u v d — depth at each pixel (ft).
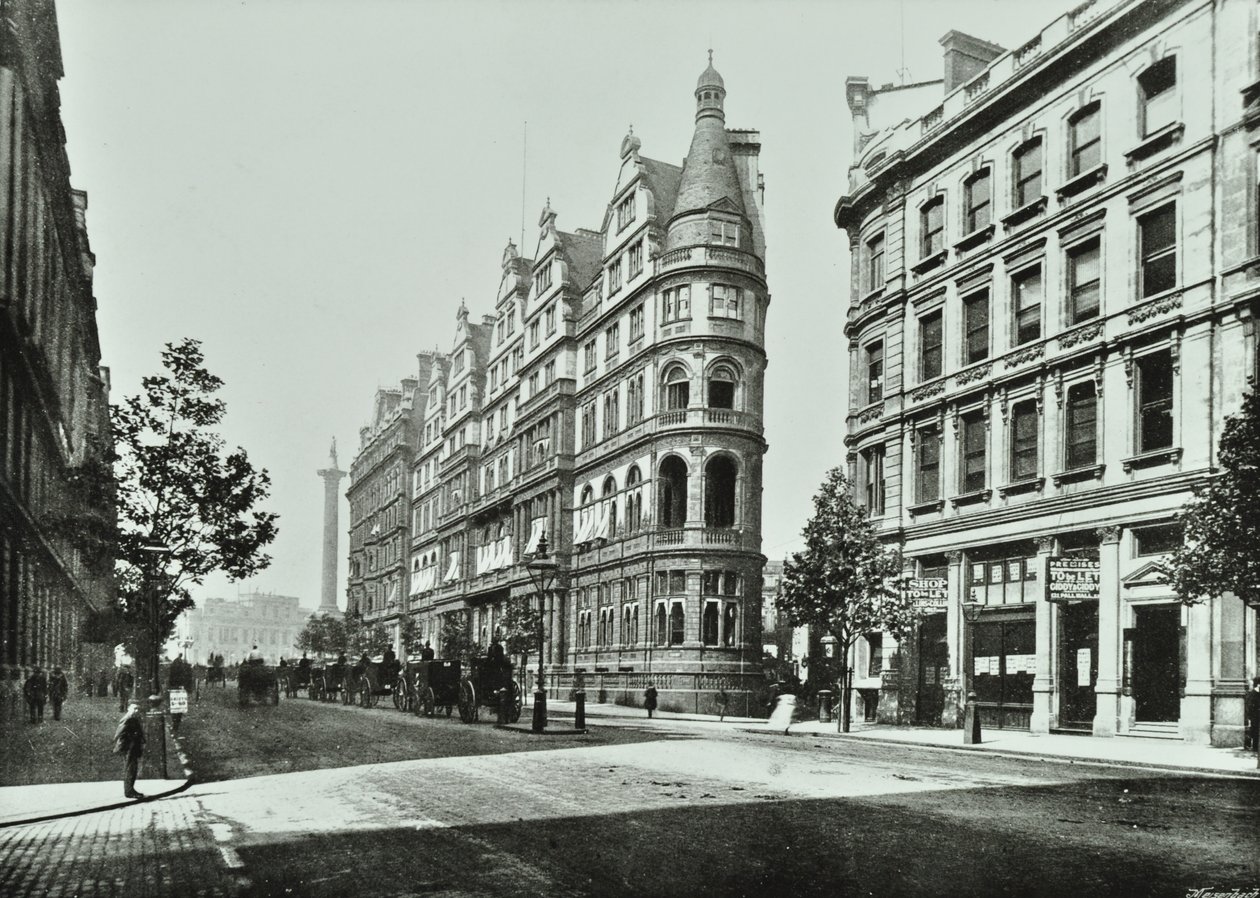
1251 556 58.75
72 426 160.66
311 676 171.73
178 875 31.58
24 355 101.04
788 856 32.99
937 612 105.91
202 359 92.68
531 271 251.80
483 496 255.70
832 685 148.46
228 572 93.97
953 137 107.45
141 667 94.53
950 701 101.40
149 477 90.33
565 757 66.59
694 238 166.61
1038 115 97.14
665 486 167.02
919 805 43.80
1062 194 93.09
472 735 87.15
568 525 200.13
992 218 102.73
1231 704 72.28
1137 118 86.07
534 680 201.77
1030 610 92.99
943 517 105.40
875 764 62.08
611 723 114.11
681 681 155.84
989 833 36.86
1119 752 68.39
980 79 105.91
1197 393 77.97
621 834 37.11
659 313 168.45
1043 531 91.09
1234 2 77.61
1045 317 94.27
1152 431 82.94
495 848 34.81
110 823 42.68
